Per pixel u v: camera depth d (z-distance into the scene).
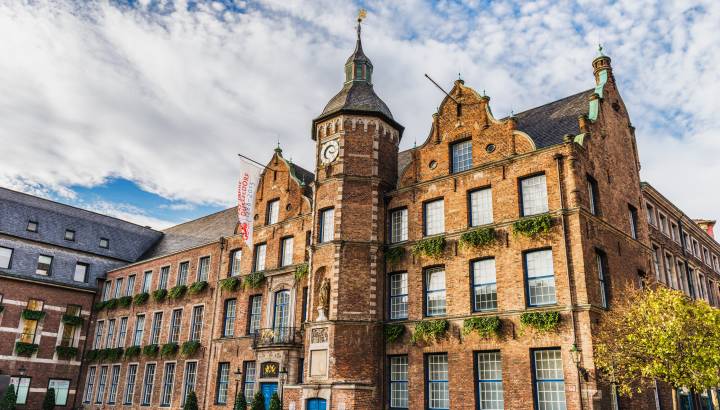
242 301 34.59
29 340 44.31
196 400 32.66
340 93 31.84
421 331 24.88
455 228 25.47
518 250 23.19
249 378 32.16
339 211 27.88
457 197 25.91
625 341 19.38
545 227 22.42
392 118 30.52
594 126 25.38
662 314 18.80
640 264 26.61
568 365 20.52
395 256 27.16
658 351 18.02
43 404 41.31
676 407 19.62
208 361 35.28
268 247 34.19
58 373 44.75
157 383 38.12
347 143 29.25
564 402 20.50
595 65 29.16
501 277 23.36
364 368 25.27
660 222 32.94
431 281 25.95
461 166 26.72
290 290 31.66
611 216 24.92
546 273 22.41
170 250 47.62
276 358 29.78
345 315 26.05
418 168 28.05
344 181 28.41
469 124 26.75
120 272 47.75
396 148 30.73
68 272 47.72
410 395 24.58
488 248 24.09
